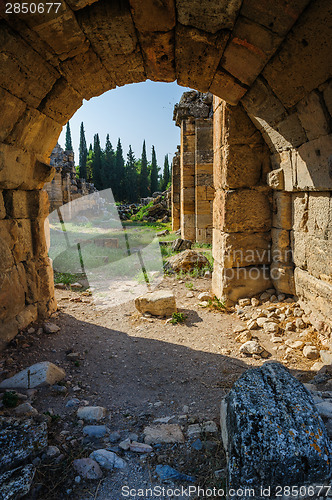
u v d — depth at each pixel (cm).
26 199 469
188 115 1295
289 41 334
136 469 217
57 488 199
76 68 402
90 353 412
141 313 552
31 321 454
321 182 402
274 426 188
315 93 348
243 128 550
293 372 357
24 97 377
